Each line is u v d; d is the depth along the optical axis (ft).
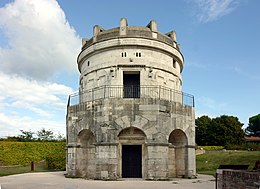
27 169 165.37
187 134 105.70
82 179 98.02
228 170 52.95
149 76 112.27
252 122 415.23
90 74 120.67
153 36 116.26
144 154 97.96
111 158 94.89
